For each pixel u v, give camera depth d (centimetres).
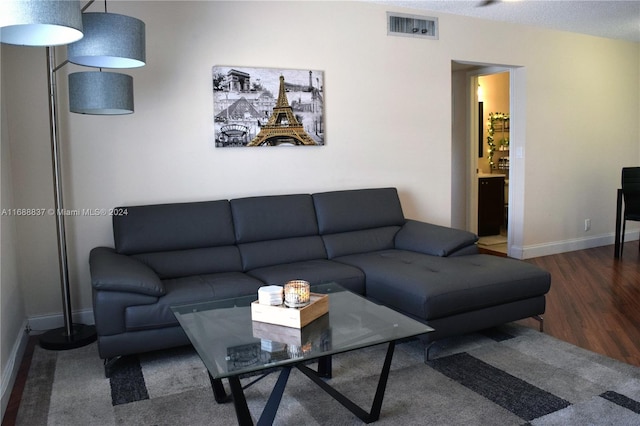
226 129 380
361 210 402
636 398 234
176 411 232
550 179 561
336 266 338
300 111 407
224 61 378
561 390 244
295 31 402
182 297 279
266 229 363
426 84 466
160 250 331
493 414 222
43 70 332
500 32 503
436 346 305
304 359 186
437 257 356
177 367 282
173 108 365
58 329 336
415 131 464
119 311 267
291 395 245
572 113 568
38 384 262
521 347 300
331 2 415
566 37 551
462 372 267
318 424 218
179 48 363
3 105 315
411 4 442
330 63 419
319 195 394
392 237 405
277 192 406
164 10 357
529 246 553
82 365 286
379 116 445
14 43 221
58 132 326
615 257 541
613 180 616
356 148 437
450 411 226
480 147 699
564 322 344
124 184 356
